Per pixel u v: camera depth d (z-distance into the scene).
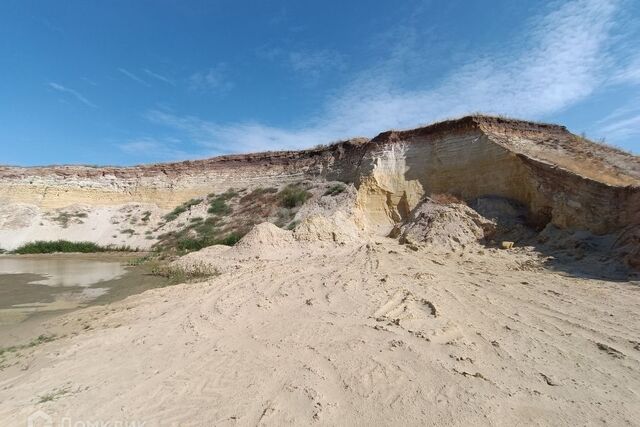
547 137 24.05
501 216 19.89
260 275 13.71
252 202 37.38
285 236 20.36
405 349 6.52
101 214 42.31
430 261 15.23
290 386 5.48
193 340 7.68
